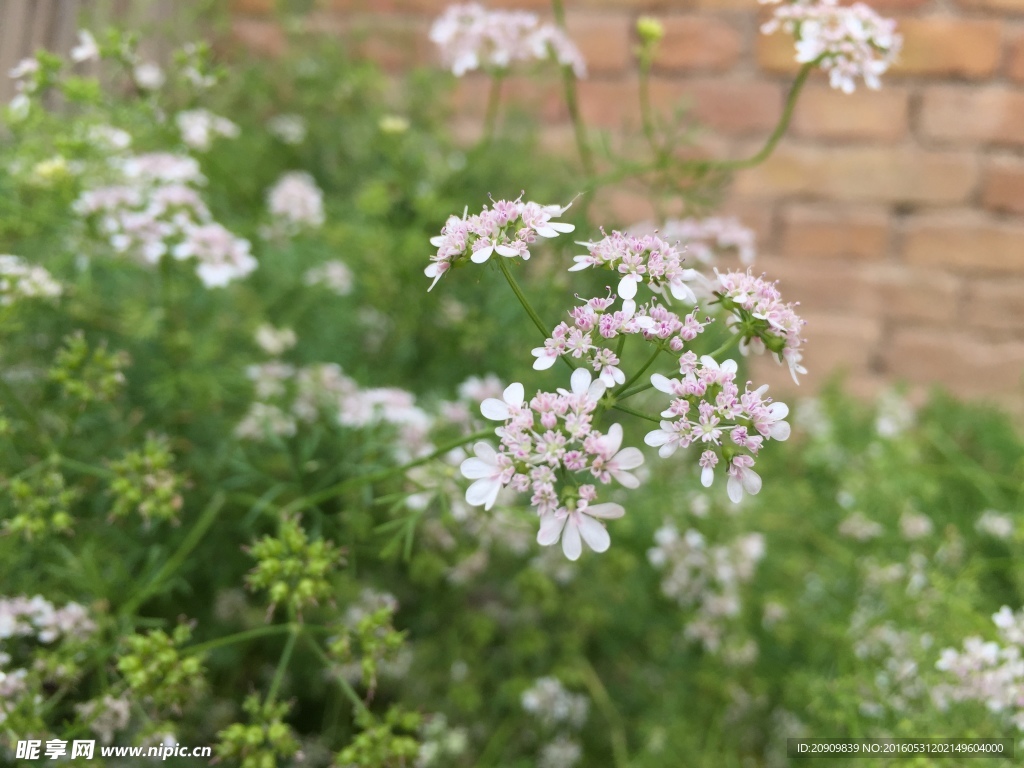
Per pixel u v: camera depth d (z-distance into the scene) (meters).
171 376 0.70
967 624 0.67
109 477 0.60
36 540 0.59
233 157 0.89
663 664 0.79
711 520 0.78
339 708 0.72
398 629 0.75
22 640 0.63
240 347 0.81
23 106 0.67
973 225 1.01
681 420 0.43
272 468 0.71
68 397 0.62
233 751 0.52
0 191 0.69
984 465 0.98
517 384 0.44
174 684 0.52
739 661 0.75
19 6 0.76
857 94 0.98
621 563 0.73
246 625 0.71
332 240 0.81
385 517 0.70
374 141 0.90
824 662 0.76
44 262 0.69
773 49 0.97
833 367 1.08
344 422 0.68
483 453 0.43
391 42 0.99
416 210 0.84
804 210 1.03
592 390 0.43
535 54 0.75
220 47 1.00
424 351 0.83
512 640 0.76
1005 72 0.95
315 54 0.97
